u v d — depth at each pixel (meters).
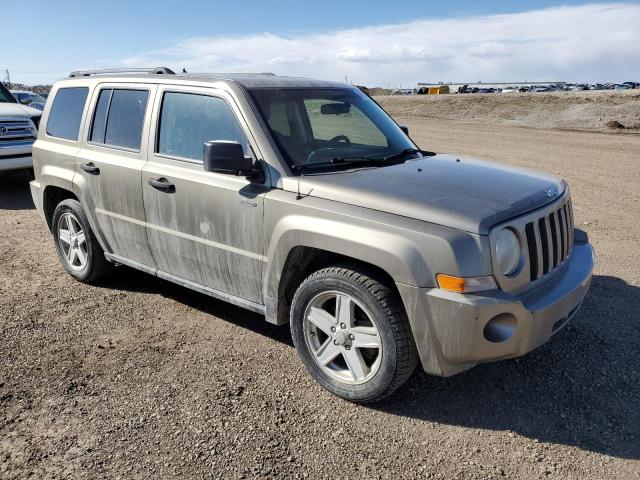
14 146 9.50
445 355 3.14
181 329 4.59
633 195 9.80
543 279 3.42
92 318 4.79
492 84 127.19
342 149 4.21
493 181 3.72
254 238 3.83
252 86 4.11
